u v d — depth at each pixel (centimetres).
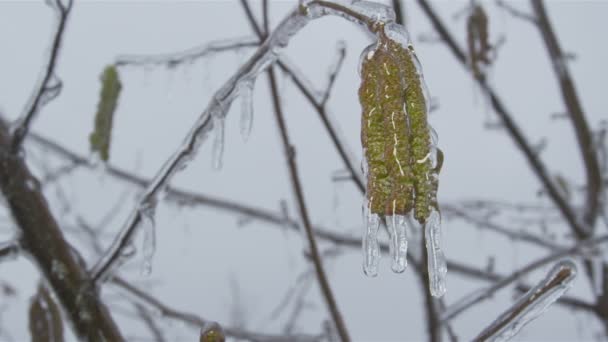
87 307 51
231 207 92
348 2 41
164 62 64
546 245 103
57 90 52
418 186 37
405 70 37
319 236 96
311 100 67
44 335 53
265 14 62
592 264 100
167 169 51
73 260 51
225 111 49
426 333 76
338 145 69
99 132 56
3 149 51
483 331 44
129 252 52
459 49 92
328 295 66
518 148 100
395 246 37
